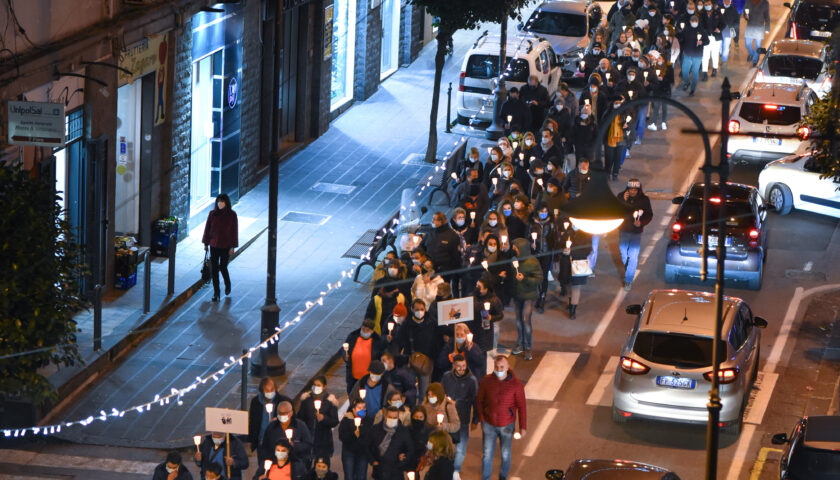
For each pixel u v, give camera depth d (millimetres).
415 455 23281
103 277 33500
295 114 48625
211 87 40438
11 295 22078
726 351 27297
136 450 26797
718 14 58531
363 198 43531
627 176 45969
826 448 23609
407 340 27250
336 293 35688
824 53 53250
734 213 36156
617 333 33594
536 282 30984
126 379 29938
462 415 24609
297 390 29719
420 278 28672
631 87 46656
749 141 46000
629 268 36344
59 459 26219
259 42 43219
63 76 30344
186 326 33000
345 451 23719
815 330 34000
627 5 57312
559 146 39719
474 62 51875
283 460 22812
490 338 28109
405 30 61406
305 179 45094
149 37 33906
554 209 33969
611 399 29812
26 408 27250
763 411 29203
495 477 25984
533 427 28266
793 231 41500
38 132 27203
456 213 33656
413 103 55938
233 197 42094
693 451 27266
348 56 54125
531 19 59062
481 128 52781
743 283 36906
